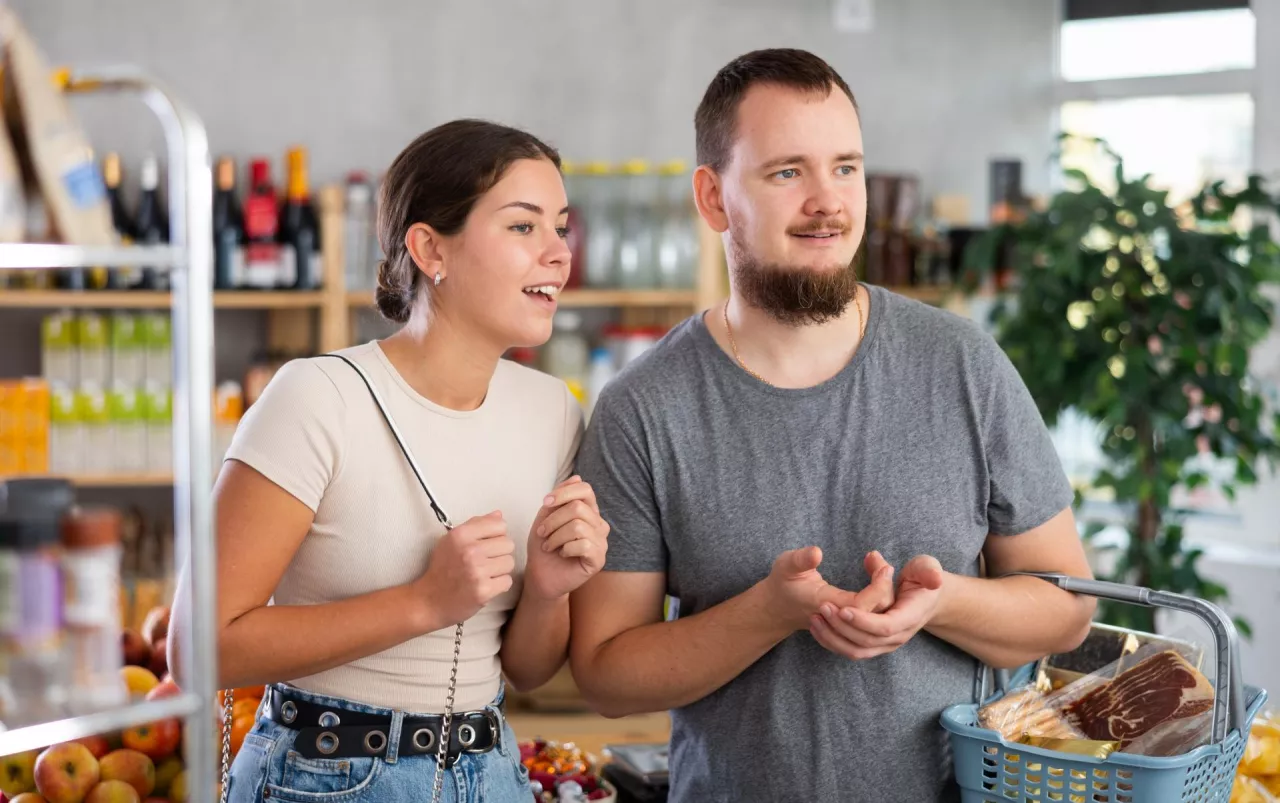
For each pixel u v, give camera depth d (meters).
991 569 1.74
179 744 1.69
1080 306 3.47
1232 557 3.82
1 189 1.00
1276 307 3.77
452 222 1.49
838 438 1.62
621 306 4.18
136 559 3.60
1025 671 1.69
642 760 2.02
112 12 3.83
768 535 1.62
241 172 3.94
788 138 1.56
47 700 1.06
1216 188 3.36
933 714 1.60
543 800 1.86
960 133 4.50
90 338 3.52
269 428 1.44
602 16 4.19
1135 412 3.38
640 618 1.68
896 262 4.04
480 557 1.38
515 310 1.50
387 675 1.47
